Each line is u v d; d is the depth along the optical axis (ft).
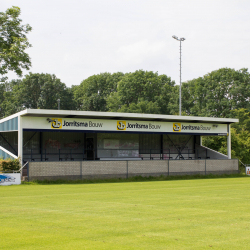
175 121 113.09
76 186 73.87
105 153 119.34
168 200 46.44
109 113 97.76
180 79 163.94
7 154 98.22
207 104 238.27
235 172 112.47
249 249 21.95
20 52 101.19
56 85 270.26
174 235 25.58
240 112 211.82
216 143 159.94
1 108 295.07
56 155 116.06
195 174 103.71
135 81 275.80
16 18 106.32
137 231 26.89
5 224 29.81
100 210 37.37
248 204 42.04
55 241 23.91
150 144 129.59
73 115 94.79
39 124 91.91
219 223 29.91
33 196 53.16
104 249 21.91
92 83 313.94
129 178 92.58
